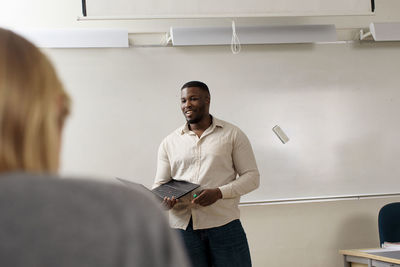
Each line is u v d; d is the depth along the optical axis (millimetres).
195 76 4047
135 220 459
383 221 3471
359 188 4195
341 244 4176
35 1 3973
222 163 2750
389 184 4230
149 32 4059
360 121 4230
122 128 3949
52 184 443
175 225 2705
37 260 413
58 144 510
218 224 2662
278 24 4207
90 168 3895
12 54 480
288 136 4129
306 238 4141
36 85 482
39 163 482
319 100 4188
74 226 430
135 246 450
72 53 3920
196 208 2664
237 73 4094
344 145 4199
